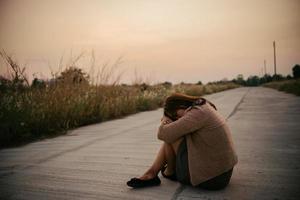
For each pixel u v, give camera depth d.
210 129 3.18
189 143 3.27
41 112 8.02
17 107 7.76
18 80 8.73
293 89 26.55
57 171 4.29
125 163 4.59
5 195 3.42
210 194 3.22
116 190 3.45
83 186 3.62
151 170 3.54
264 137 6.39
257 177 3.76
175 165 3.59
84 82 10.63
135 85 15.58
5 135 6.61
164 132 3.25
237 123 8.68
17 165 4.70
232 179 3.71
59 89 9.34
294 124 8.11
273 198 3.09
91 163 4.66
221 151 3.21
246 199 3.07
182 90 24.14
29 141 6.90
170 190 3.37
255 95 26.05
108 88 11.98
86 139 6.84
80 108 9.34
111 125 9.20
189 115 3.17
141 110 14.29
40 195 3.39
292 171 3.97
